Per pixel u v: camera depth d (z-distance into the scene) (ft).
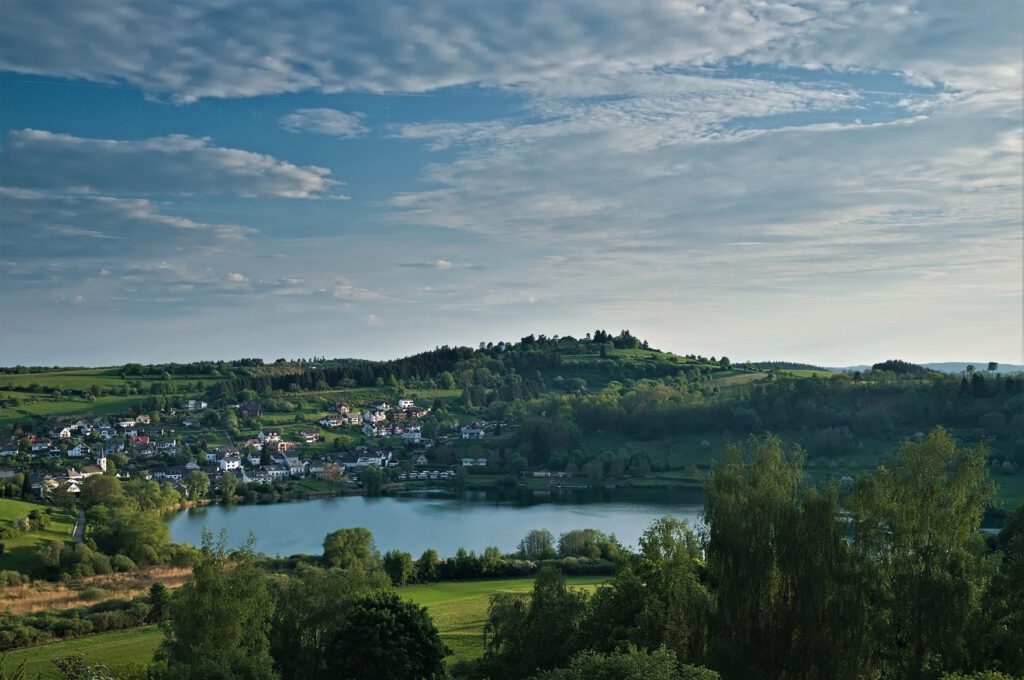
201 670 141.79
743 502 156.15
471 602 303.48
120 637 280.10
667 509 606.55
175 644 172.65
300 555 419.13
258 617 177.17
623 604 181.57
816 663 144.87
